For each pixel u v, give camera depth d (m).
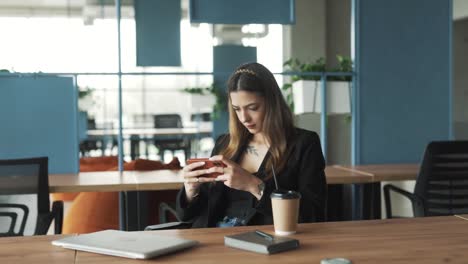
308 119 7.14
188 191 1.79
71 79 3.14
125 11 9.91
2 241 1.33
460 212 2.66
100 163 4.56
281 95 1.85
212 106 7.58
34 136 3.13
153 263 1.10
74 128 3.16
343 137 7.43
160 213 2.43
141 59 3.36
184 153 8.61
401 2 3.50
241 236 1.26
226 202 1.88
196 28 10.74
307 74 3.35
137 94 11.05
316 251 1.18
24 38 9.88
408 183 3.83
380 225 1.46
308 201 1.73
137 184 2.62
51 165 3.14
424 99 3.56
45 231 2.36
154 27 3.37
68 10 10.91
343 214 3.17
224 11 3.33
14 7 10.77
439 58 3.56
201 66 10.98
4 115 3.09
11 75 3.08
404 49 3.52
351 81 3.49
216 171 1.63
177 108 11.20
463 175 2.63
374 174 2.86
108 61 9.98
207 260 1.12
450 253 1.15
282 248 1.19
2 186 2.36
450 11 3.56
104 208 3.23
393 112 3.52
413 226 1.44
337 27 7.53
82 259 1.14
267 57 8.11
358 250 1.19
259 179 1.65
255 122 1.82
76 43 9.95
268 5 3.37
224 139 2.06
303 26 7.44
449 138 3.60
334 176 2.79
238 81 1.79
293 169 1.80
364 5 3.46
